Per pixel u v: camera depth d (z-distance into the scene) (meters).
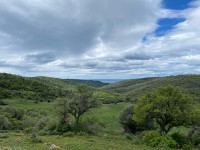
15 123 35.22
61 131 24.89
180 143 19.33
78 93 31.02
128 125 33.34
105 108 71.75
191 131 24.39
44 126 29.89
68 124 26.64
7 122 32.41
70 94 30.98
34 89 101.12
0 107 49.59
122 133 32.38
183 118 22.25
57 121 28.58
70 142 16.30
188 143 19.97
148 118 25.42
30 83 111.31
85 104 29.78
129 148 15.55
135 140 21.17
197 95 88.38
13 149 10.87
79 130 25.42
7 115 40.59
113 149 14.27
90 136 22.58
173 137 20.52
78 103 28.91
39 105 68.19
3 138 17.27
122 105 80.56
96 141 18.70
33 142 15.10
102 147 14.52
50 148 12.01
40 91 99.31
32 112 50.44
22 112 47.41
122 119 34.34
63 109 27.70
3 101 62.66
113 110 66.81
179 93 24.14
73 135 22.27
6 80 98.75
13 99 72.38
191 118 22.39
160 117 24.81
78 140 18.34
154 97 26.03
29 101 73.81
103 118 50.44
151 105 23.30
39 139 15.88
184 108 23.20
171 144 17.73
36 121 36.88
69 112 28.80
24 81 110.50
